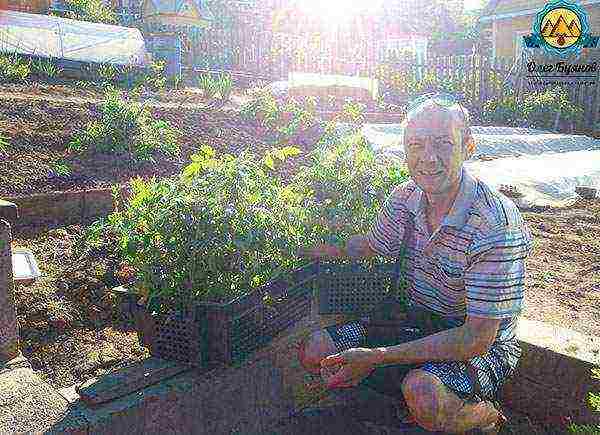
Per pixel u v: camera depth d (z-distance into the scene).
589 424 2.83
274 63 16.36
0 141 5.73
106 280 3.98
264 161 3.05
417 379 2.37
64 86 8.76
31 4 12.25
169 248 2.63
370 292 3.17
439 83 14.68
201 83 10.48
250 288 2.67
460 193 2.46
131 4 18.34
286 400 3.00
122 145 6.29
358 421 2.99
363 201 3.14
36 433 2.18
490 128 11.67
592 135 13.32
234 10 24.69
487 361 2.48
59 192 4.89
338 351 2.75
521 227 2.44
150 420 2.42
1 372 2.61
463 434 2.62
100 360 3.24
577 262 4.97
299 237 2.92
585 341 3.05
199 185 2.75
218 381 2.64
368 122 11.30
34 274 3.82
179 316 2.61
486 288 2.36
